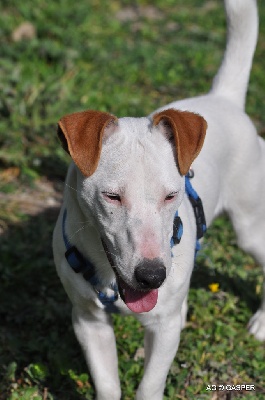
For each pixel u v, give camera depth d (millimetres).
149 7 11000
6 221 6492
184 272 4250
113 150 3812
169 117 3824
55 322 5453
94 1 10656
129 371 4965
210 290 5887
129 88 8547
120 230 3750
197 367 5078
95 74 8539
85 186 3875
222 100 5254
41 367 4910
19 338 5324
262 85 9047
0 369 5027
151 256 3648
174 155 3869
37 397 4699
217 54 9672
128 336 5316
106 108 7945
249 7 5316
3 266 5875
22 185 7043
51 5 9906
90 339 4426
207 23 10555
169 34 10078
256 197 5250
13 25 9320
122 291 3875
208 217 4898
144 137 3861
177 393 4910
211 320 5574
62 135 3854
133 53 9273
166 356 4344
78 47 9055
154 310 4223
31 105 7617
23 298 5664
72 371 4957
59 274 4395
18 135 7320
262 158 5285
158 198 3758
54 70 8445
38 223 6449
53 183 7098
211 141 4910
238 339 5430
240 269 6094
